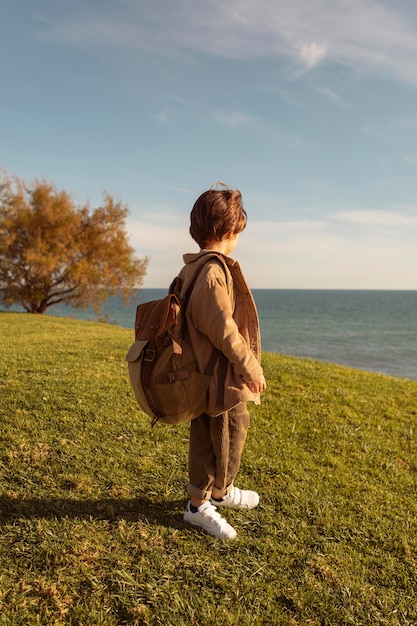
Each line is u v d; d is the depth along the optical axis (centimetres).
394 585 246
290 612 221
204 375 229
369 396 601
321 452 411
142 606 214
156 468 343
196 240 250
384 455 418
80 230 2519
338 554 265
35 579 226
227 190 248
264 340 4566
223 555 254
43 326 1454
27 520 268
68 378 556
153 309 230
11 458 339
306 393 581
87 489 308
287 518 296
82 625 204
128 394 511
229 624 210
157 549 252
